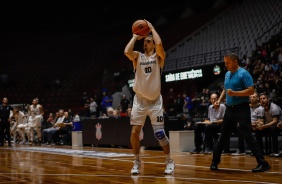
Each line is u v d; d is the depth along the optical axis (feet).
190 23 85.05
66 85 80.48
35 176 15.53
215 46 67.46
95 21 96.63
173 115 48.16
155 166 18.51
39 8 90.02
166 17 97.40
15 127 49.42
